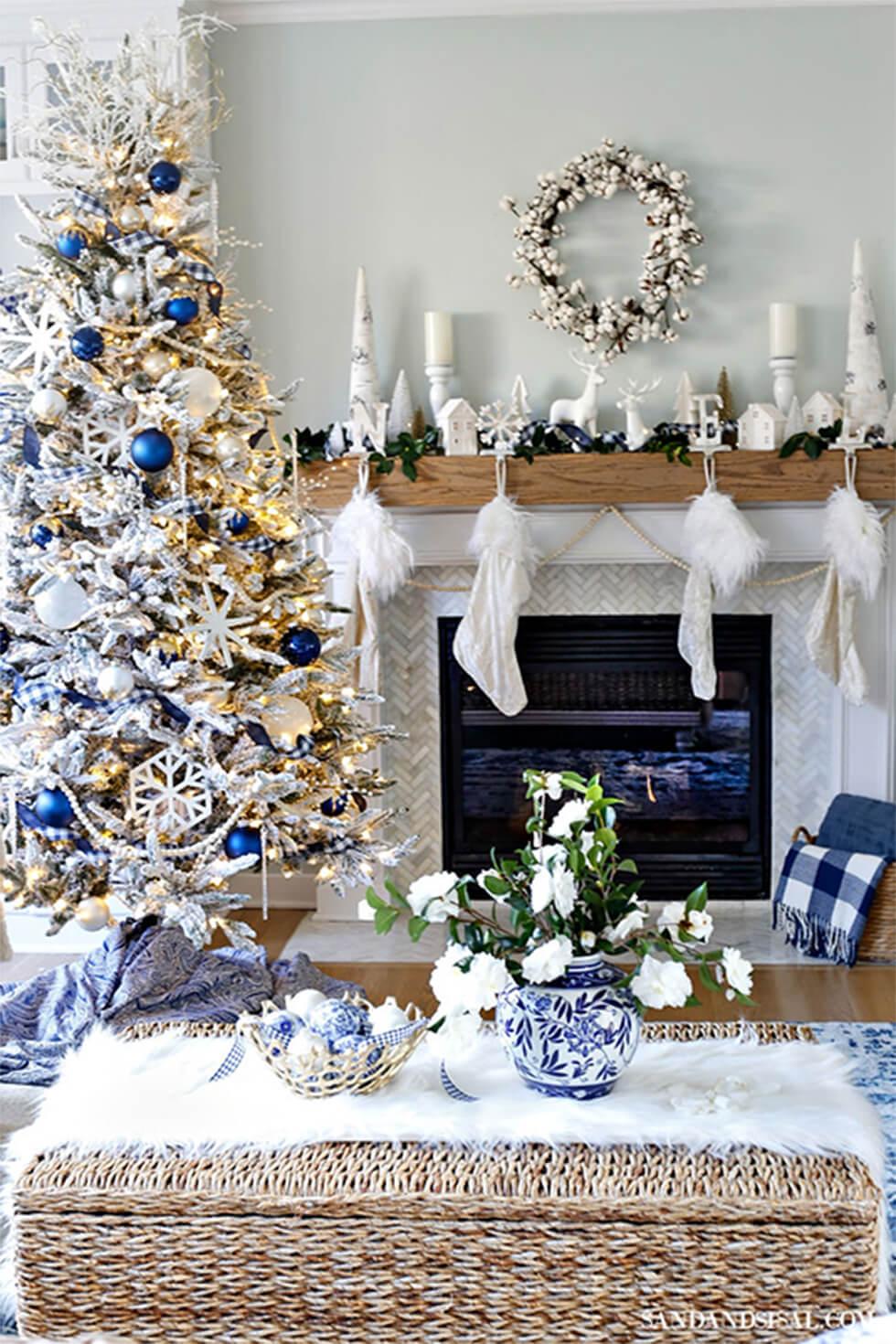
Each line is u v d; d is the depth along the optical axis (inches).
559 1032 83.9
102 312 122.5
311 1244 76.6
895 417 187.2
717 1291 75.7
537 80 192.4
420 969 176.6
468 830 207.5
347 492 189.5
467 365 196.5
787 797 201.6
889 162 190.9
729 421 192.2
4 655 125.6
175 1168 78.4
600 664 202.1
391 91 193.6
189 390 123.3
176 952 140.7
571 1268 76.0
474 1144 80.0
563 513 193.0
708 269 193.3
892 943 176.9
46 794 121.3
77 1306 78.0
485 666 188.4
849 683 185.9
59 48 134.2
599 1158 78.5
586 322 192.4
